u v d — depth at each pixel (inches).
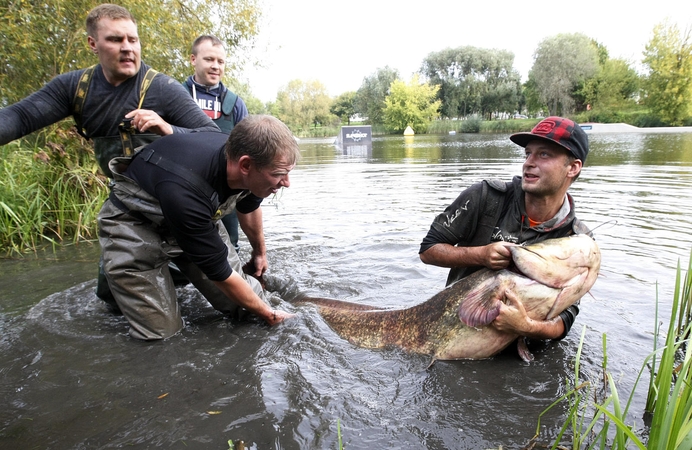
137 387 94.7
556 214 109.0
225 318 132.7
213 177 102.1
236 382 96.0
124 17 114.0
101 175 252.4
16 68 247.9
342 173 489.4
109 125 120.9
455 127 2188.7
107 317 130.9
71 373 100.7
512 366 103.3
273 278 163.2
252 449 75.4
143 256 116.3
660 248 181.2
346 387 94.3
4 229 200.8
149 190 107.8
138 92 120.8
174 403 88.8
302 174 492.1
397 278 160.9
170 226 105.3
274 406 87.2
